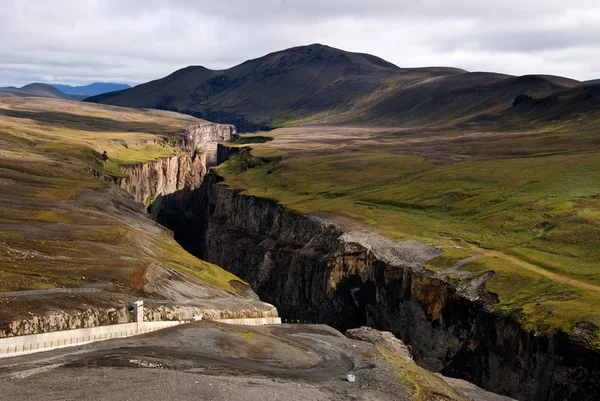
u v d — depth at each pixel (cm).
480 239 12738
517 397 8469
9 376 5075
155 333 7256
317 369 6812
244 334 7800
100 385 5025
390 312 11794
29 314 6372
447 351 10256
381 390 6238
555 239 11681
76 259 9725
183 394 5084
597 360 7550
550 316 8531
